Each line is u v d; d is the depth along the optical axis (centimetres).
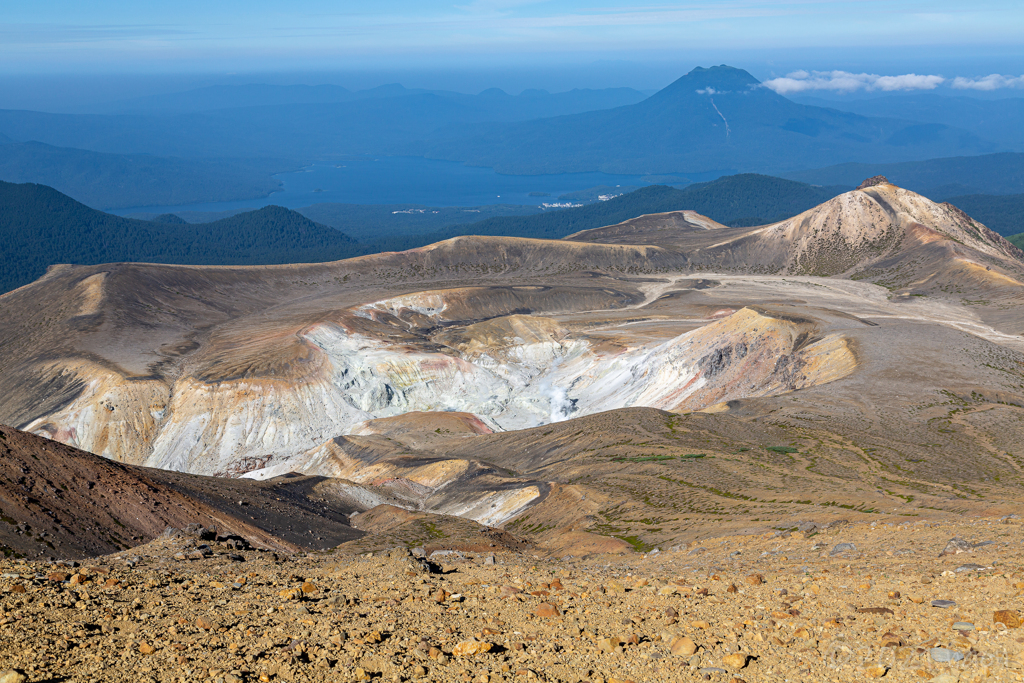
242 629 1272
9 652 1061
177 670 1040
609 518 4975
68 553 2811
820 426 7731
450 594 1645
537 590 1747
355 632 1278
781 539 2928
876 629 1272
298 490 6412
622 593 1720
